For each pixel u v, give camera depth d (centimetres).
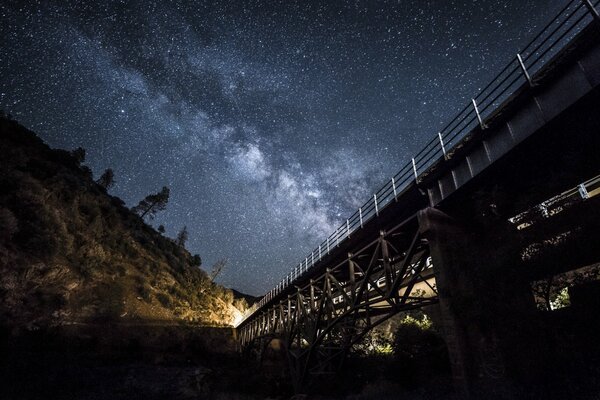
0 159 3456
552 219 704
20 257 2452
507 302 732
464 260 935
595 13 769
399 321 2450
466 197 1212
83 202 4484
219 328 4916
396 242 1541
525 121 955
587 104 821
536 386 689
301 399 1845
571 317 640
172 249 7044
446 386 1219
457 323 952
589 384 604
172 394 1844
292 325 2347
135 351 2920
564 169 873
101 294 3388
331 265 2052
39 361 1805
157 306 4150
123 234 5125
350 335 1716
